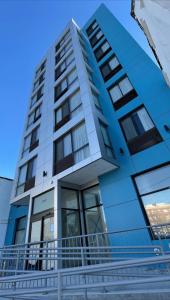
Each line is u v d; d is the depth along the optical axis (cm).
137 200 669
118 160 799
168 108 764
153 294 297
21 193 1029
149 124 797
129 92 966
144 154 738
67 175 779
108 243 672
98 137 743
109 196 747
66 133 930
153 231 597
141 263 234
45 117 1210
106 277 437
